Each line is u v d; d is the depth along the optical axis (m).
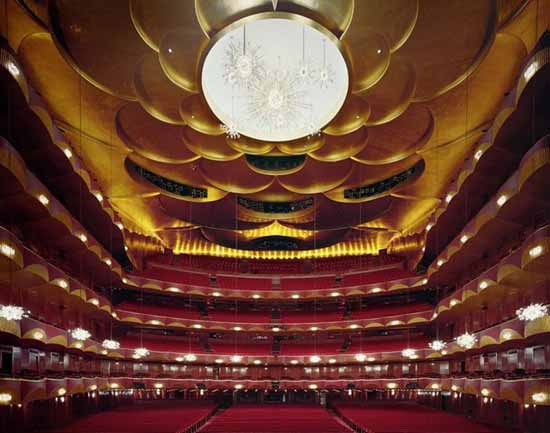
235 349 34.47
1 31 13.65
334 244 33.88
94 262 24.48
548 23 12.96
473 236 20.67
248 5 14.07
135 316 30.41
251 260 37.81
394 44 14.78
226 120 19.03
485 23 13.68
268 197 28.19
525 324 15.65
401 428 18.75
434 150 20.66
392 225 29.55
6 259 13.46
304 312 36.50
